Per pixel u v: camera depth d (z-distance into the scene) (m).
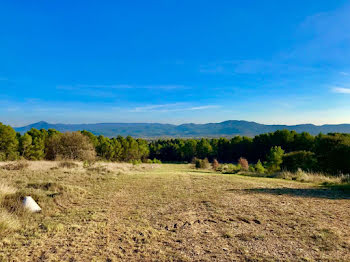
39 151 37.38
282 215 5.30
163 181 11.56
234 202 6.67
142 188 9.52
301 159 17.33
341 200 6.75
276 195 7.62
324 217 5.08
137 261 3.25
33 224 4.89
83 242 3.94
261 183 10.66
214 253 3.46
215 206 6.27
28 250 3.62
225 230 4.45
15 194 6.48
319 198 7.08
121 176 13.99
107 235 4.27
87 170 15.84
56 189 8.03
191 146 80.44
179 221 5.08
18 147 36.94
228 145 76.31
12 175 11.32
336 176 13.27
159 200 7.24
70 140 30.08
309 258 3.20
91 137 52.19
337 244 3.65
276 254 3.36
